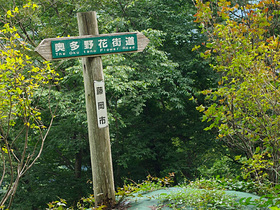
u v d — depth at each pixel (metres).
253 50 4.92
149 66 12.10
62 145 12.65
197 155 15.69
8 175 12.52
